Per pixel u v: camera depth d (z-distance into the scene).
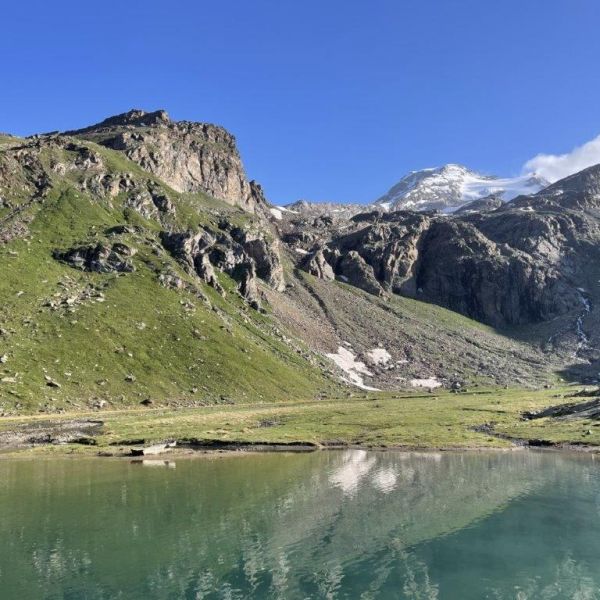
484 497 61.47
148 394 173.50
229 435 117.19
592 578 38.94
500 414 151.75
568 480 70.19
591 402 139.12
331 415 154.25
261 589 37.88
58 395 156.00
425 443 106.44
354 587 37.88
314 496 63.62
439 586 37.81
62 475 79.62
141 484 72.19
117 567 42.22
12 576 40.66
